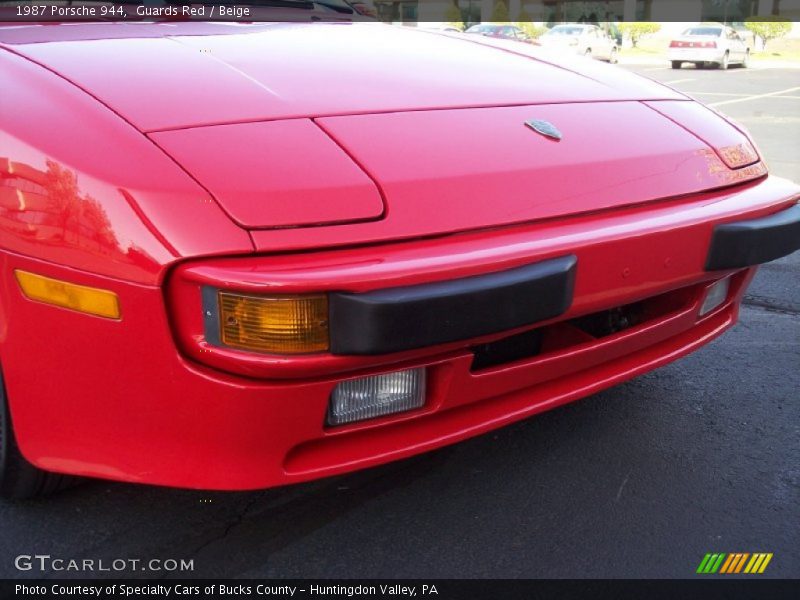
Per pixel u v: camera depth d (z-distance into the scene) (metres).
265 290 1.44
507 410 1.90
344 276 1.46
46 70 1.85
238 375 1.52
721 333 2.33
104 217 1.52
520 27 27.19
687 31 23.81
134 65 1.90
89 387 1.63
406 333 1.51
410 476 2.25
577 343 1.96
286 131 1.70
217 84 1.84
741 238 1.99
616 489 2.19
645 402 2.69
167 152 1.58
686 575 1.86
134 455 1.66
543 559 1.91
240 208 1.51
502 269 1.61
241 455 1.61
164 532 1.98
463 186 1.72
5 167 1.67
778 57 27.55
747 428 2.53
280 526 2.02
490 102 2.04
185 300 1.49
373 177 1.65
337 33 2.50
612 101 2.23
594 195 1.86
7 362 1.75
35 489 2.01
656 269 1.88
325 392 1.58
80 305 1.57
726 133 2.30
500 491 2.18
